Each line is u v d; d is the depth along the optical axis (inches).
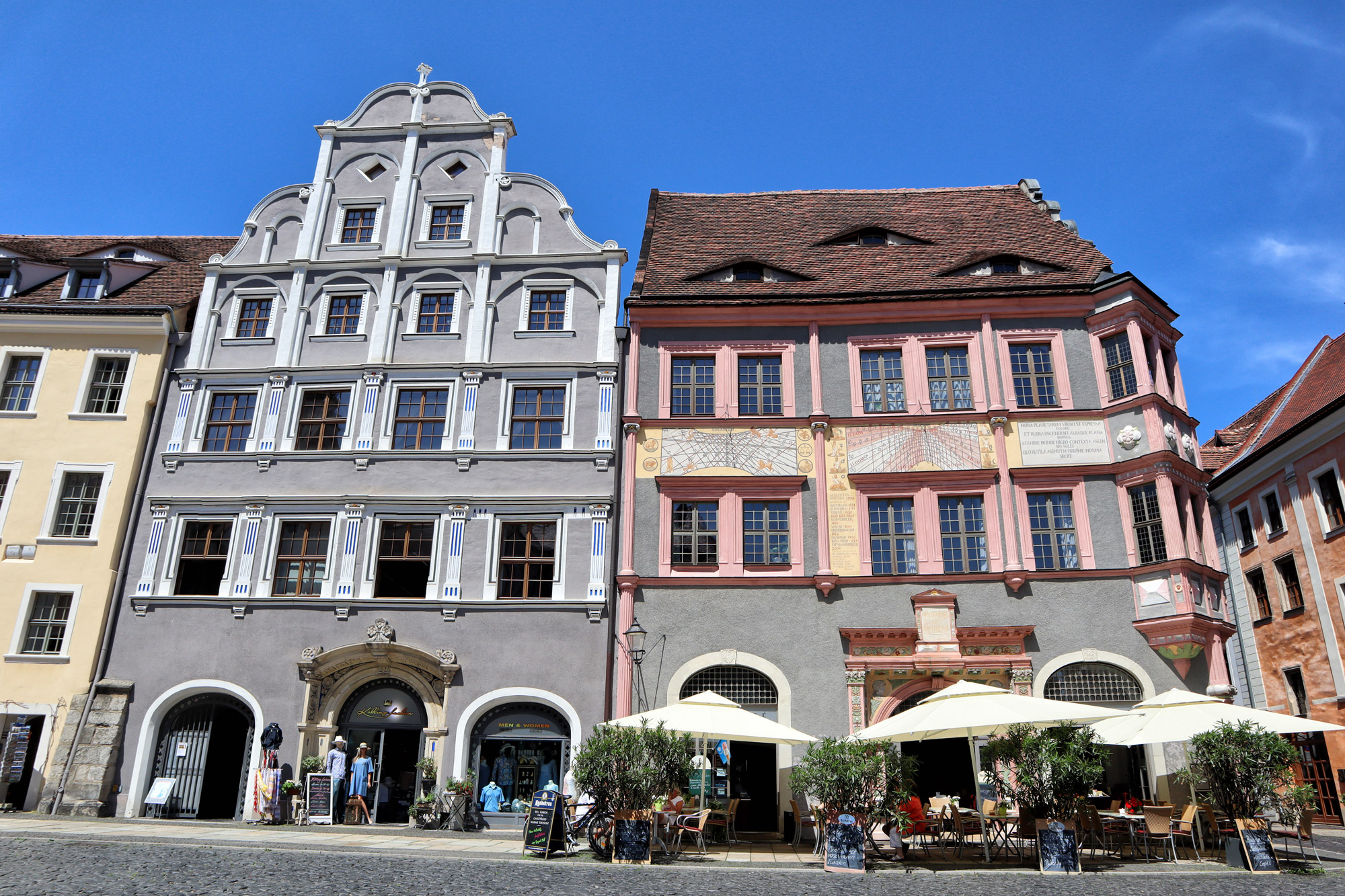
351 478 908.0
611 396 922.7
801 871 550.0
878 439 891.4
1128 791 807.7
